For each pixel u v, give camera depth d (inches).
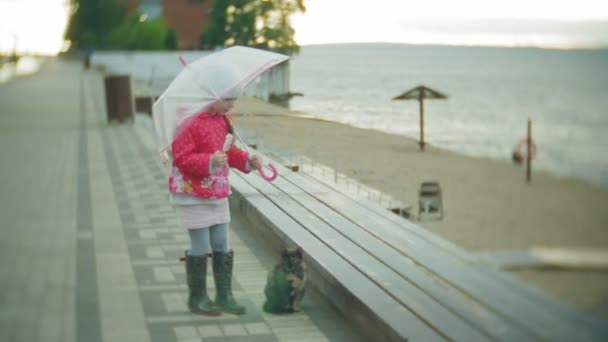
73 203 282.5
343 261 165.9
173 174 155.9
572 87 59.9
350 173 188.4
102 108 708.0
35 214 260.2
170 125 151.6
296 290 159.2
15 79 995.9
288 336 146.3
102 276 188.5
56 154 415.2
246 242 228.4
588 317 56.1
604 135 56.7
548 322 60.5
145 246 220.7
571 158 58.8
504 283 70.7
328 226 196.1
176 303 167.3
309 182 239.5
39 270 192.7
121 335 146.2
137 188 317.7
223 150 153.9
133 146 457.7
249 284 184.9
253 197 247.0
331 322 154.3
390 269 150.9
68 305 164.4
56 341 141.7
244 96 296.8
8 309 160.9
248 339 144.8
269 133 275.9
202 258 159.0
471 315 86.8
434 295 118.1
